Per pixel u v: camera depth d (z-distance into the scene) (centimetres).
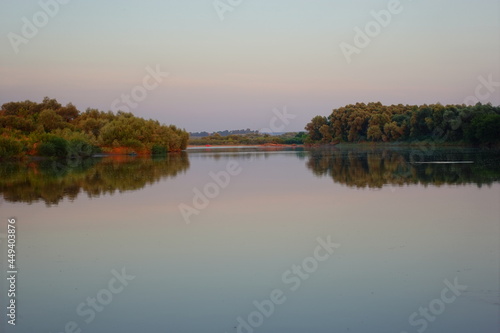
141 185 3050
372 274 1194
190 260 1337
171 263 1313
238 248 1456
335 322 926
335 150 9112
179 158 6338
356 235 1598
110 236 1638
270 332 888
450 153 6319
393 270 1220
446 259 1306
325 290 1091
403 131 10156
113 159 6122
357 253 1380
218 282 1154
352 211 2038
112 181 3294
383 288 1098
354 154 6994
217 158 6291
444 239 1523
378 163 4734
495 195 2372
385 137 10594
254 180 3331
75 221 1892
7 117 6812
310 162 5172
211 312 981
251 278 1178
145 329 912
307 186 2933
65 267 1298
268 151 9094
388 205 2169
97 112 8719
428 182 2970
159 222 1864
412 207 2100
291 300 1037
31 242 1570
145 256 1386
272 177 3534
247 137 16438
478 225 1709
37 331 918
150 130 8012
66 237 1631
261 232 1667
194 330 902
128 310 1002
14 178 3497
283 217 1931
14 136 6094
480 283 1114
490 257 1314
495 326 896
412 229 1670
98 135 7725
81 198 2495
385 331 887
